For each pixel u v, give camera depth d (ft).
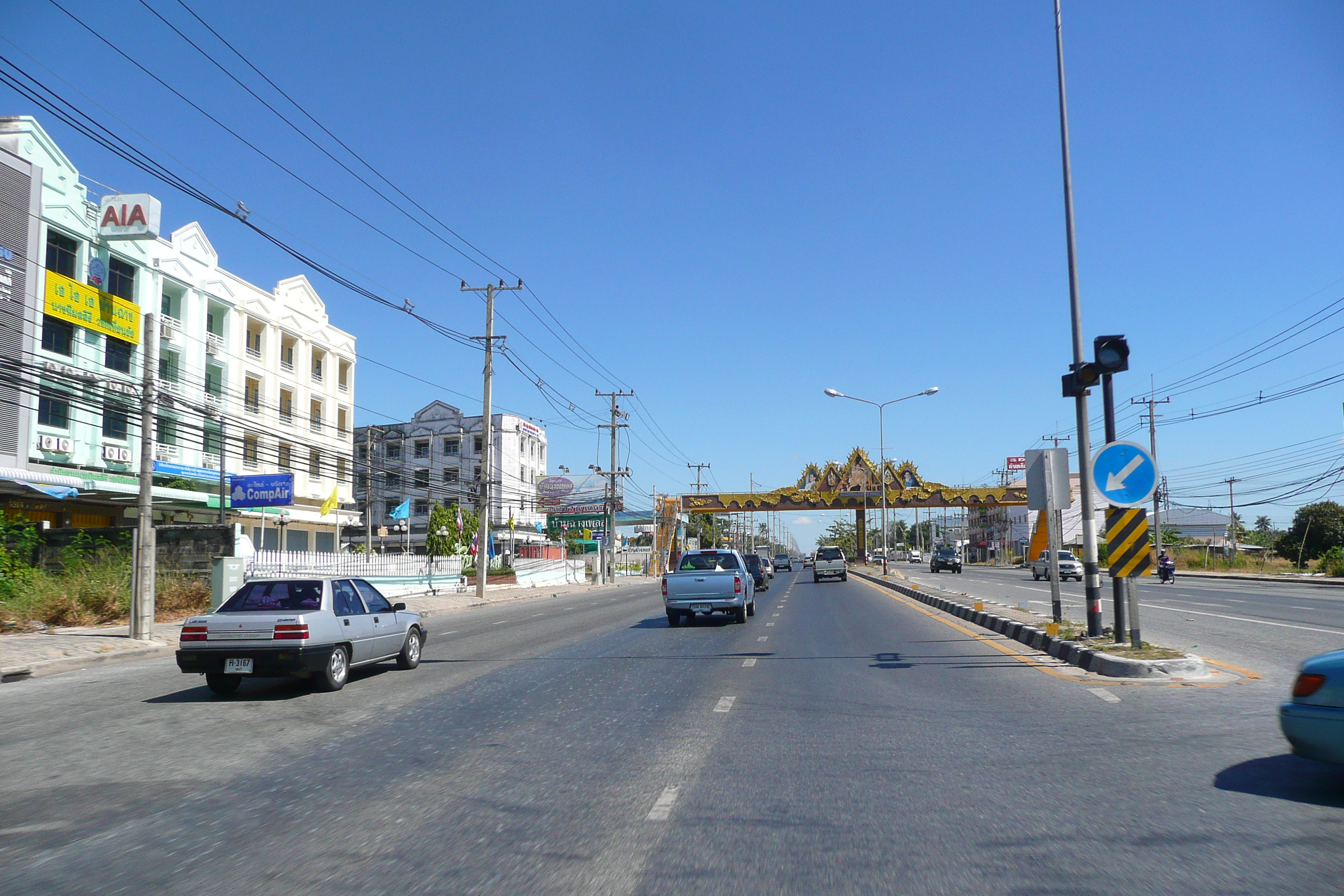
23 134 104.88
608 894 15.34
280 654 37.40
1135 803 20.04
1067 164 47.37
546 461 282.77
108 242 117.29
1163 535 309.01
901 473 266.98
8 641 59.11
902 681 39.40
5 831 19.12
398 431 251.80
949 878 15.80
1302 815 18.95
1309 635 55.11
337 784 22.97
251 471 149.69
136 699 38.37
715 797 21.34
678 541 357.41
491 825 19.34
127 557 88.02
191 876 16.33
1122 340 42.11
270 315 156.35
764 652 52.47
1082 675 39.47
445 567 145.38
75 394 110.22
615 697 36.63
